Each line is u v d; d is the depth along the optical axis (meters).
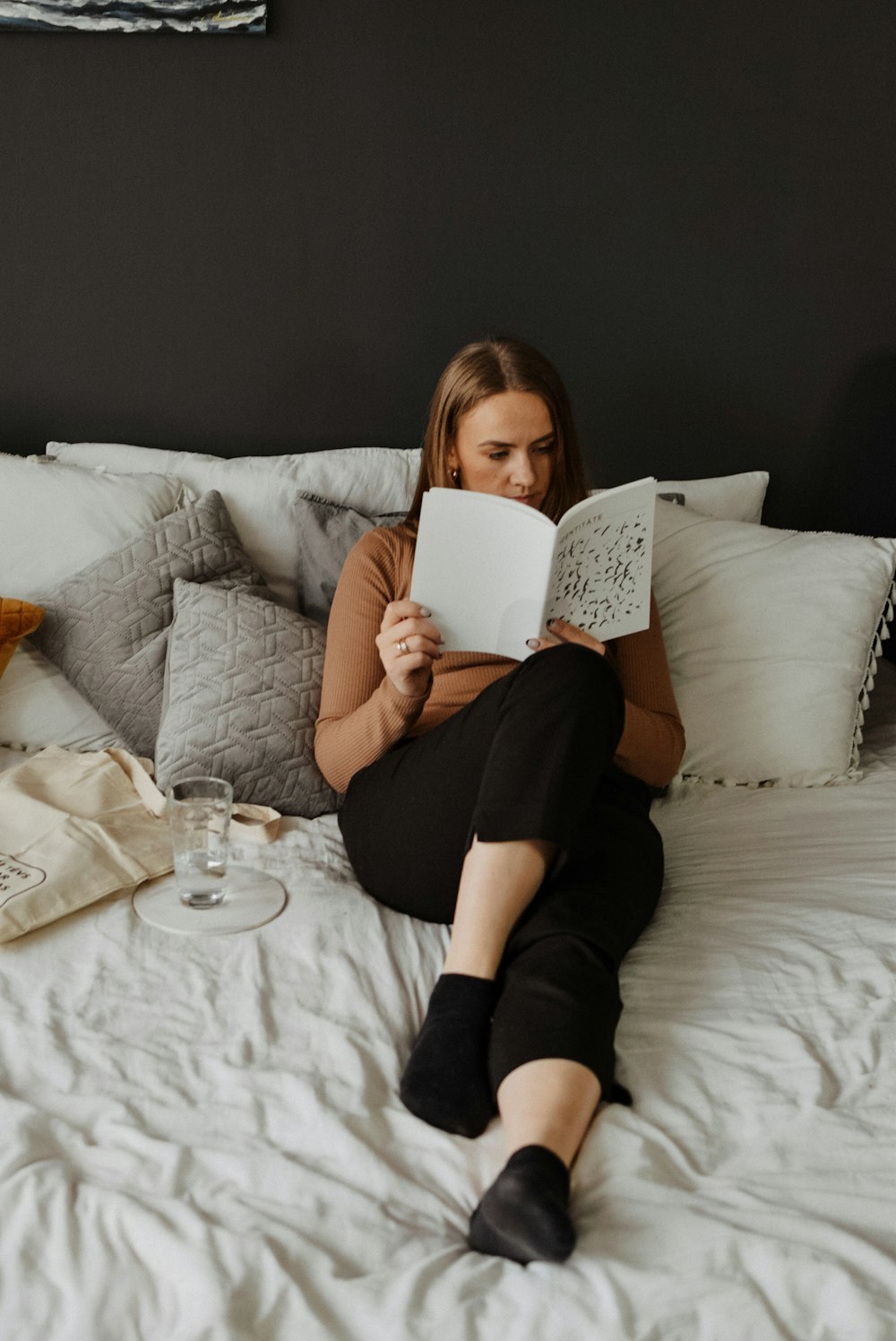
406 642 1.35
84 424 2.26
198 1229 0.87
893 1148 1.00
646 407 2.32
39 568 1.84
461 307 2.24
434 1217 0.93
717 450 2.35
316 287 2.21
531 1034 1.00
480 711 1.28
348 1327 0.81
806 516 2.39
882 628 1.93
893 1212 0.92
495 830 1.12
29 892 1.30
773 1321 0.81
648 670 1.60
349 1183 0.95
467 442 1.57
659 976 1.25
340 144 2.15
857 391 2.33
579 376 2.29
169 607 1.76
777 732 1.81
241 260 2.19
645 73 2.16
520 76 2.15
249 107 2.12
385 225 2.19
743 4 2.14
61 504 1.87
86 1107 1.03
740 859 1.57
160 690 1.72
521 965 1.08
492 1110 1.03
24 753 1.76
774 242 2.25
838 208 2.23
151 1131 1.00
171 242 2.18
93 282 2.19
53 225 2.16
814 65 2.17
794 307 2.28
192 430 2.27
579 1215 0.92
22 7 2.04
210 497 1.93
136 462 2.06
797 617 1.86
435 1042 1.05
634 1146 0.98
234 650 1.64
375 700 1.46
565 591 1.38
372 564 1.61
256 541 1.99
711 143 2.20
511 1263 0.88
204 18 2.06
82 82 2.10
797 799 1.77
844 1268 0.85
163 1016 1.15
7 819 1.45
